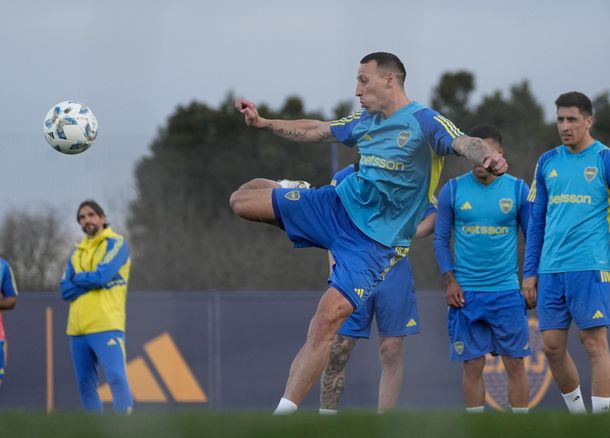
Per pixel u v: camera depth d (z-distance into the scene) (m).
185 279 48.03
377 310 27.77
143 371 39.50
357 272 20.61
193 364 39.66
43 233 45.50
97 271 31.23
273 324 39.84
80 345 31.88
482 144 19.33
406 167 20.78
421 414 13.54
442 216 28.19
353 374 38.41
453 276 27.91
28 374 38.94
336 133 22.62
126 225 48.06
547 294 24.88
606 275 24.23
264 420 13.16
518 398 27.88
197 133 53.78
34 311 39.09
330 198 21.31
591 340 24.31
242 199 21.75
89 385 32.06
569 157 24.69
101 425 13.05
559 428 12.62
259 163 53.81
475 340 27.73
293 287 47.44
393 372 27.88
